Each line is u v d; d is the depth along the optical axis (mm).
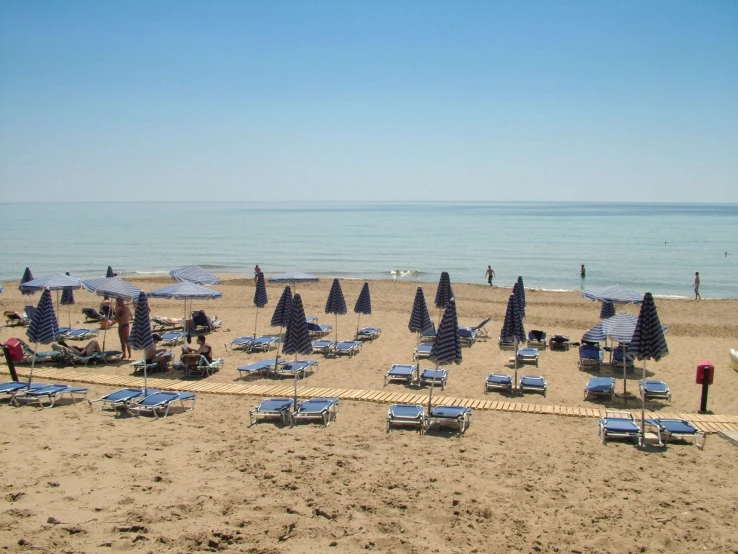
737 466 9648
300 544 6926
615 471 9422
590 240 81312
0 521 7148
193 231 101625
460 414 11219
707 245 72750
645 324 10742
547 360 17859
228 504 7879
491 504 8156
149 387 13984
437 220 149000
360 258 59250
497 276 46188
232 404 12805
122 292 16844
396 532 7301
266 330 22391
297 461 9547
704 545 7148
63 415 11789
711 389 14734
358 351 18688
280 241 79938
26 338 20469
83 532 6953
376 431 11172
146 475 8805
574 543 7156
